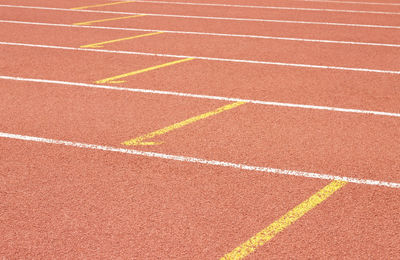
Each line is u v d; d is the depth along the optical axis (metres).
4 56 10.83
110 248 4.31
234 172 5.62
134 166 5.78
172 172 5.62
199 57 10.62
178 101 7.91
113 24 14.44
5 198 5.11
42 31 13.48
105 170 5.69
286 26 13.90
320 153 6.08
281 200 5.04
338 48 11.35
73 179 5.48
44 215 4.80
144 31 13.41
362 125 6.95
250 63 10.13
